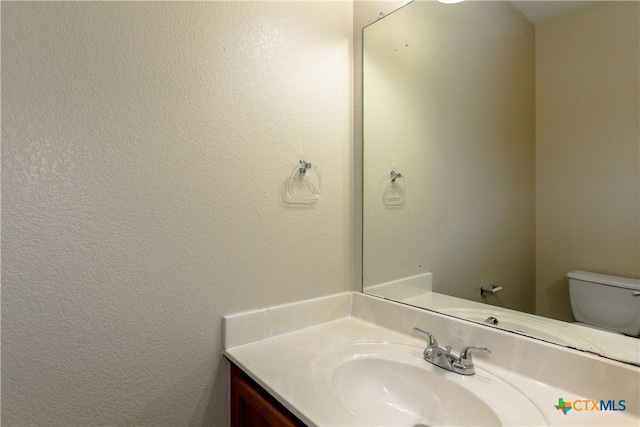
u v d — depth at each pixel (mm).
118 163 781
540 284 888
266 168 1030
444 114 1124
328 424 622
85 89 740
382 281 1212
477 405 731
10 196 663
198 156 899
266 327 1027
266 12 1037
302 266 1122
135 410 813
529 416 656
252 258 1003
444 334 964
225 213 948
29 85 678
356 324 1177
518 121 952
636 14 763
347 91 1256
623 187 774
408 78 1194
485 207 1014
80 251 736
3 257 657
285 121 1074
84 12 739
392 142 1250
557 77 886
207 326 921
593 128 825
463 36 1074
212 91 923
